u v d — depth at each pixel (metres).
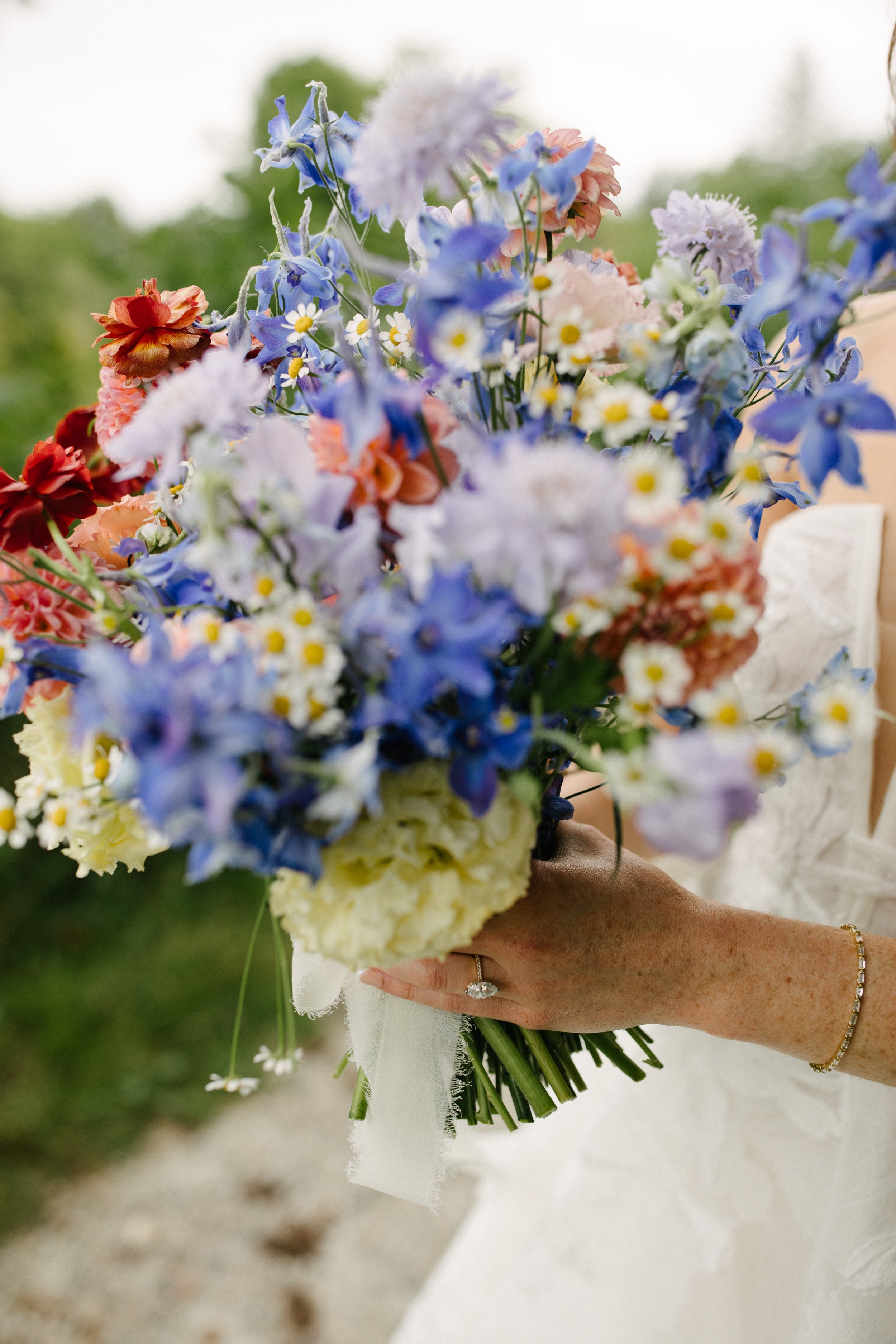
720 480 0.59
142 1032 2.23
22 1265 1.80
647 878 0.76
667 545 0.47
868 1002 0.73
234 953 2.45
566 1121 1.16
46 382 2.83
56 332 2.93
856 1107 0.89
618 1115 1.07
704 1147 0.98
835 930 0.77
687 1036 1.01
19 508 0.65
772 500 0.67
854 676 0.58
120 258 3.04
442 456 0.54
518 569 0.46
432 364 0.55
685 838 0.42
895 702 0.90
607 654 0.51
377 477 0.52
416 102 0.53
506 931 0.69
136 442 0.54
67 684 0.59
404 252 2.14
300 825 0.48
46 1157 1.98
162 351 0.70
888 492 0.94
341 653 0.47
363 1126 0.87
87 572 0.58
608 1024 0.75
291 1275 1.84
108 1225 1.89
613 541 0.45
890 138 0.92
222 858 0.45
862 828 0.91
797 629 0.94
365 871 0.54
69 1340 1.70
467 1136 1.05
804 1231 0.92
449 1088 0.81
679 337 0.55
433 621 0.45
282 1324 1.76
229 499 0.50
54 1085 2.09
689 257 0.69
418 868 0.54
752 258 0.69
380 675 0.48
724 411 0.58
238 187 2.94
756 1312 0.94
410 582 0.49
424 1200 0.84
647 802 0.42
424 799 0.53
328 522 0.50
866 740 0.90
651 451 0.59
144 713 0.42
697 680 0.49
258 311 0.74
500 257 0.67
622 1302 1.01
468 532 0.45
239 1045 2.26
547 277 0.56
